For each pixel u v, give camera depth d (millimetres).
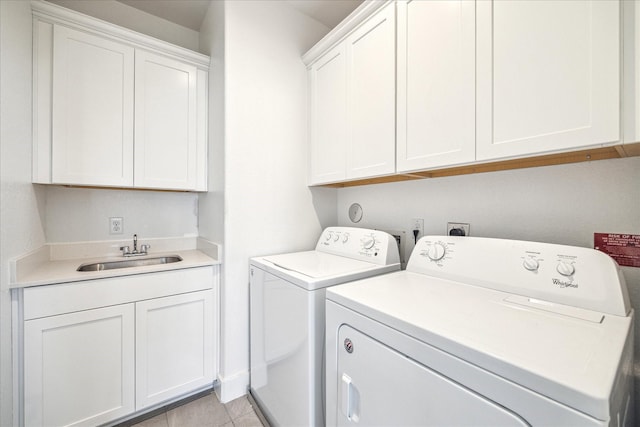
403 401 696
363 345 819
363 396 816
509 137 896
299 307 1135
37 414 1180
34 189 1413
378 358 768
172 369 1526
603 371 478
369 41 1413
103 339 1333
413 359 676
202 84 1888
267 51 1758
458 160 1030
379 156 1358
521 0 865
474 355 563
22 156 1261
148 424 1412
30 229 1356
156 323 1477
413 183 1562
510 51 891
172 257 1916
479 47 966
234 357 1630
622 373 544
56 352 1223
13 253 1167
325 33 2055
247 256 1675
